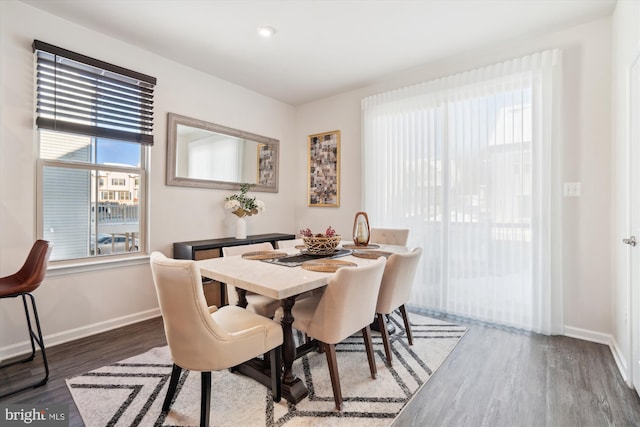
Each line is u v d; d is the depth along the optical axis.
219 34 2.70
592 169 2.52
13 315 2.25
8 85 2.21
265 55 3.07
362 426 1.55
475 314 3.01
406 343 2.51
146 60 2.98
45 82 2.38
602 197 2.48
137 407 1.68
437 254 3.23
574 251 2.60
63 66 2.46
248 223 4.01
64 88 2.48
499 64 2.88
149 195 3.03
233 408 1.68
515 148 2.80
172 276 1.35
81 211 2.64
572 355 2.29
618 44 2.26
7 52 2.21
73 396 1.77
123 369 2.07
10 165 2.23
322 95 4.18
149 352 2.32
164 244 3.15
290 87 3.90
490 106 2.93
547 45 2.70
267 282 1.60
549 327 2.65
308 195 4.46
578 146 2.57
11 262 2.23
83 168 2.65
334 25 2.56
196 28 2.61
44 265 1.94
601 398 1.78
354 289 1.70
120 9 2.35
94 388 1.85
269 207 4.27
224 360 1.44
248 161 3.97
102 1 2.26
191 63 3.25
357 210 3.97
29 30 2.30
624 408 1.69
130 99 2.87
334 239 2.40
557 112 2.62
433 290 3.26
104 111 2.70
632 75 1.94
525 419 1.61
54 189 2.50
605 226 2.48
